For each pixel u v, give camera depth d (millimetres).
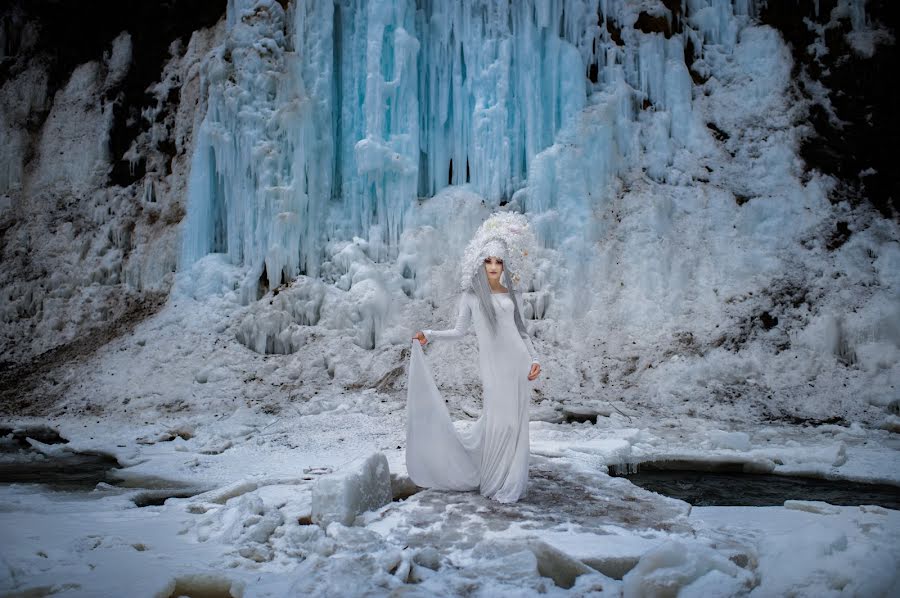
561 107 11070
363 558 3211
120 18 14023
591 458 5961
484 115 10812
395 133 10766
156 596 2924
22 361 10914
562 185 10633
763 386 8977
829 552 3242
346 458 6328
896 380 8586
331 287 10320
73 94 13820
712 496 5352
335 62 11234
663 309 10156
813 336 9289
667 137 11422
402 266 10555
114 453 6801
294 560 3471
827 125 11297
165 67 13367
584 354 9758
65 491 5410
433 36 11094
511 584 3078
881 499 5246
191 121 12648
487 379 4594
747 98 11617
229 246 10867
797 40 11812
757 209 10695
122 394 9164
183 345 9953
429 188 11414
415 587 2881
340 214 10898
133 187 12758
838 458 6160
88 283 11977
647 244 10508
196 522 4137
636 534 3740
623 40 11656
